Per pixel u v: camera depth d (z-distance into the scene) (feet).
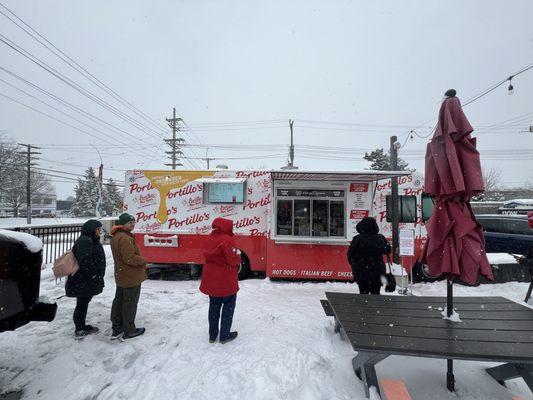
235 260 12.53
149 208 25.30
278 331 13.70
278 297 19.21
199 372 10.60
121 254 13.21
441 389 9.87
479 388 9.95
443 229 9.55
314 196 23.48
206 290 12.64
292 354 11.43
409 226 24.30
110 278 25.30
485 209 68.44
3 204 177.37
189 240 24.90
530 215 20.16
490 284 22.99
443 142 9.59
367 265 14.40
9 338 13.74
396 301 12.39
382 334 9.11
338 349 12.12
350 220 22.94
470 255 9.07
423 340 8.71
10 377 10.87
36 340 13.56
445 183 9.28
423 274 24.70
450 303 10.28
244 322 14.90
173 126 112.98
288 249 23.17
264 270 24.48
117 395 9.65
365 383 9.21
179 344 12.87
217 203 24.89
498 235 27.94
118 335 13.69
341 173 20.02
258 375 10.08
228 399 9.12
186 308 17.72
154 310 17.29
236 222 24.70
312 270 22.94
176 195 25.22
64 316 16.55
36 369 11.36
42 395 9.91
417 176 24.48
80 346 12.96
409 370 10.89
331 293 13.60
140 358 11.87
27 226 27.99
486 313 10.94
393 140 29.68
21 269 10.03
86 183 194.49
